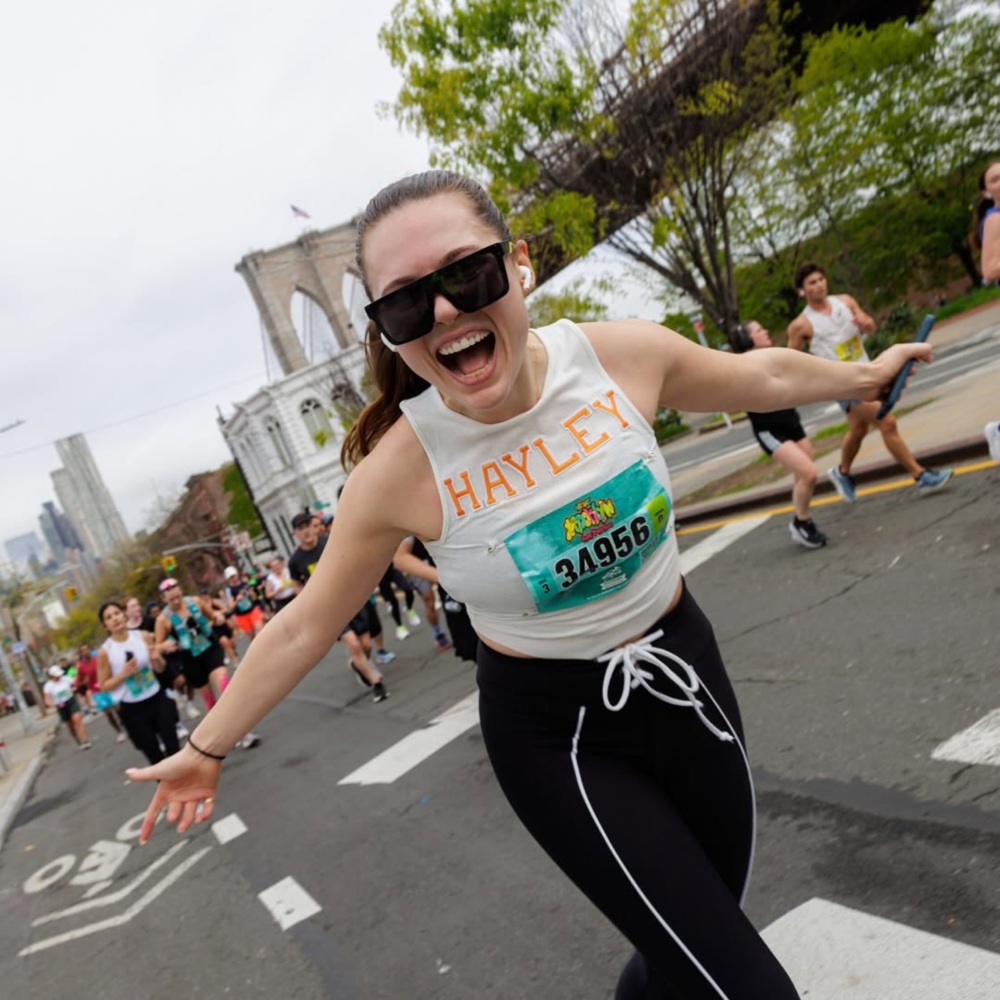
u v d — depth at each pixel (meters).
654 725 1.85
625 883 1.72
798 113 27.23
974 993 2.25
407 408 1.73
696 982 1.66
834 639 5.06
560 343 1.76
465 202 1.62
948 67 28.91
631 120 11.53
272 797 6.63
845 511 7.75
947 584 5.17
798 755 3.90
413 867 4.36
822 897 2.88
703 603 6.80
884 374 2.21
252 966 3.96
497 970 3.23
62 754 18.22
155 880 5.77
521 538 1.72
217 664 9.56
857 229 32.41
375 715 8.13
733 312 12.66
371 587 1.87
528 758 1.90
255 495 60.97
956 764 3.35
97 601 85.75
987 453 7.53
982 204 5.36
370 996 3.37
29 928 5.78
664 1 10.88
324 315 48.62
